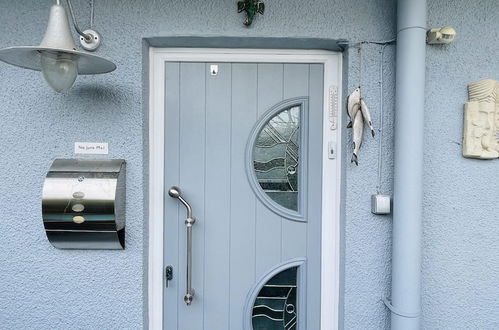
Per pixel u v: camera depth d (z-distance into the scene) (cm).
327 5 164
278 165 181
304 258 180
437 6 165
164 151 177
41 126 164
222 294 180
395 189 158
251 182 178
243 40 167
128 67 164
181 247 178
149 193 174
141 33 164
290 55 177
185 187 178
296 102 179
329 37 164
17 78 164
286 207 181
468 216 166
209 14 164
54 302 165
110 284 165
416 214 154
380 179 166
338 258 176
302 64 179
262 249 180
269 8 164
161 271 178
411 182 154
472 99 163
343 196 171
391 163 166
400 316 155
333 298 179
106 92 164
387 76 166
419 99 154
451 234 166
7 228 164
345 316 168
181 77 177
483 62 165
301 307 180
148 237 174
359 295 168
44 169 165
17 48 117
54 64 126
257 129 178
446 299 168
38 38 164
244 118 178
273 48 176
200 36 164
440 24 165
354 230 167
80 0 162
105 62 134
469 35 165
